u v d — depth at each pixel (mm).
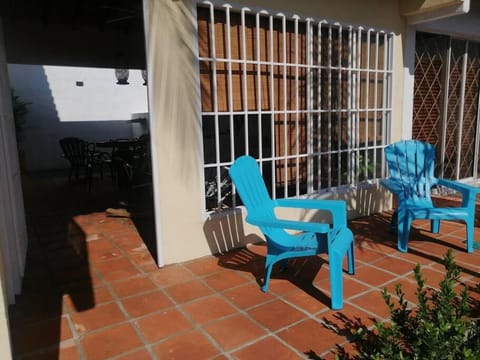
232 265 3182
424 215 3334
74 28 5383
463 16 5039
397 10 4441
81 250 3617
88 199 5871
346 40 4125
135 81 10602
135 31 5629
